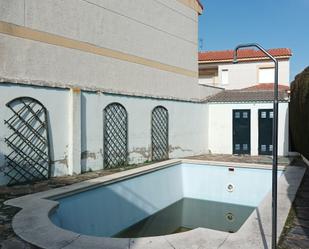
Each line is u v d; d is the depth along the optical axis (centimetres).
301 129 1198
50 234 472
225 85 2600
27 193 713
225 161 1284
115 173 951
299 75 1210
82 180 857
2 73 799
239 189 1178
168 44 1438
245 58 2511
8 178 795
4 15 804
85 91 999
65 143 937
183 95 1540
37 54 881
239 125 1634
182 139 1488
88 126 1010
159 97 1334
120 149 1135
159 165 1116
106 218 838
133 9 1233
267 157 1459
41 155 869
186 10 1569
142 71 1280
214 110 1684
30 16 863
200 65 2694
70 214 720
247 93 1789
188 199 1262
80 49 1010
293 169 1097
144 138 1253
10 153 799
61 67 948
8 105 795
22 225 505
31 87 846
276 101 404
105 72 1105
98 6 1076
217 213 1117
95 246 435
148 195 1038
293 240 480
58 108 916
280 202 681
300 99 1163
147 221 1025
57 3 935
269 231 499
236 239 466
